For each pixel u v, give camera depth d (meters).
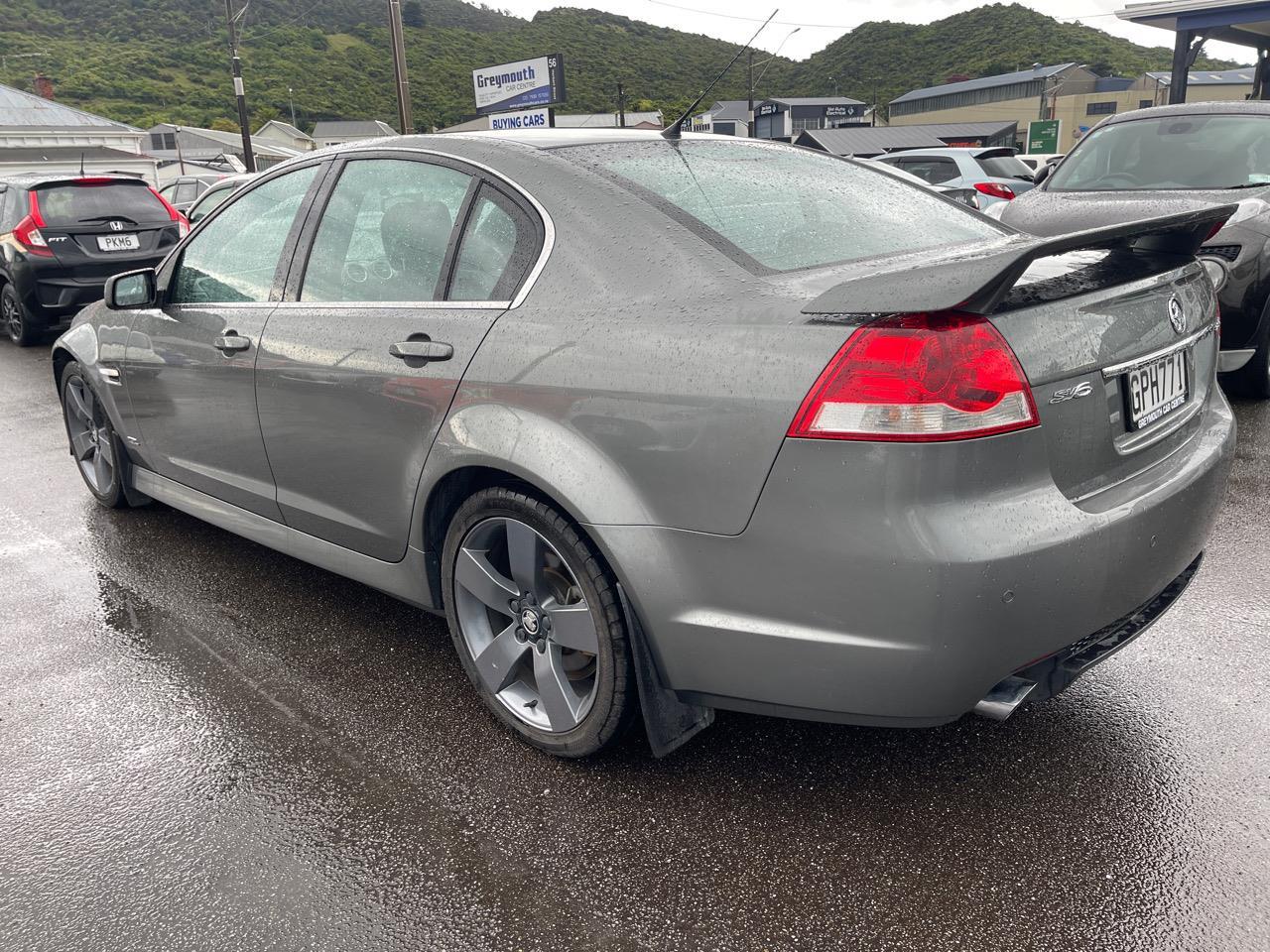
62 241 9.41
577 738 2.29
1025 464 1.75
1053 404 1.80
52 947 1.84
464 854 2.07
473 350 2.29
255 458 3.10
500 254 2.34
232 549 3.94
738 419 1.82
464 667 2.59
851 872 1.97
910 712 1.83
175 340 3.36
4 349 9.73
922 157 12.77
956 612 1.70
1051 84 95.44
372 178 2.76
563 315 2.15
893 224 2.46
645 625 2.05
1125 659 2.79
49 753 2.51
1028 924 1.81
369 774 2.38
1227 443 2.34
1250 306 5.25
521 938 1.83
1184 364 2.27
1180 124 6.12
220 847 2.12
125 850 2.12
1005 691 1.88
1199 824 2.07
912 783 2.26
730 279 1.98
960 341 1.67
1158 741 2.38
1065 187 6.27
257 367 2.93
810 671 1.86
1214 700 2.56
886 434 1.68
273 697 2.77
